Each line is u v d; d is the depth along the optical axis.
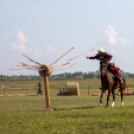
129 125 10.29
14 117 12.75
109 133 9.28
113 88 16.55
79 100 24.48
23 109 16.36
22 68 13.73
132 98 27.58
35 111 14.60
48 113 13.48
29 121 11.62
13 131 9.95
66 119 11.67
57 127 10.31
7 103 21.61
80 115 12.53
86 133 9.35
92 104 19.72
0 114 13.84
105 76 15.68
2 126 10.80
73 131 9.62
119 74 16.88
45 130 9.95
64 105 19.03
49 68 14.45
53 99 26.06
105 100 24.64
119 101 23.36
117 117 11.77
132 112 12.76
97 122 10.88
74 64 14.43
